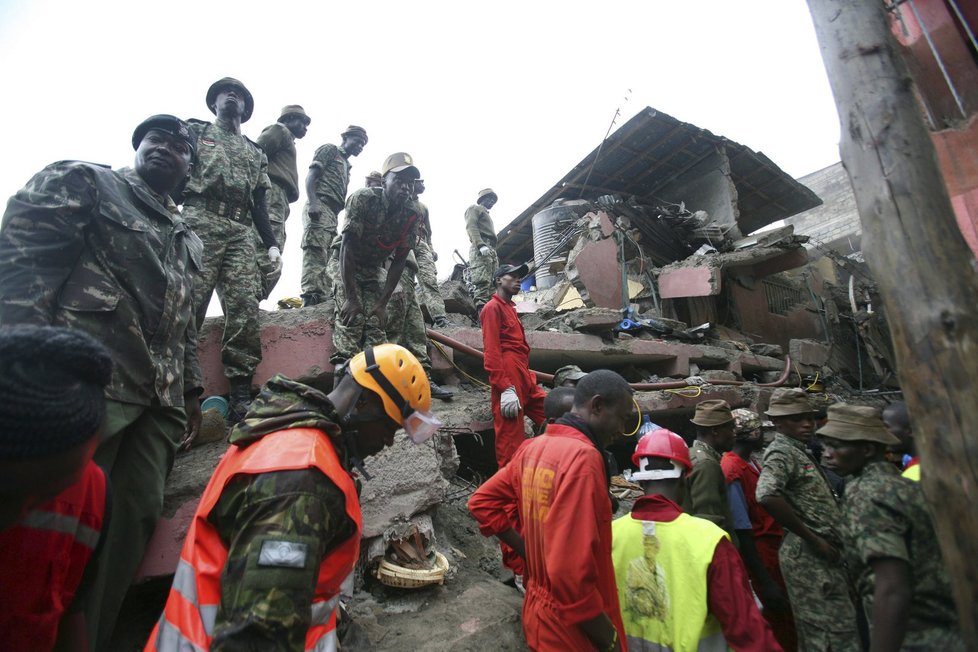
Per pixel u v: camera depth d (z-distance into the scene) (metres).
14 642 1.18
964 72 4.59
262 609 1.15
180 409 2.41
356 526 1.45
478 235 8.60
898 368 1.36
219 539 1.42
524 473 2.26
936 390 1.26
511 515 2.56
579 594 1.78
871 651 1.96
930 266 1.33
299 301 5.54
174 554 2.57
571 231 11.12
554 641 1.97
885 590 1.93
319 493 1.33
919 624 1.95
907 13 4.88
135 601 2.72
